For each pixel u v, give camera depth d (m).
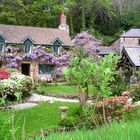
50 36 50.75
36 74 47.69
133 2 85.19
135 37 66.00
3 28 48.12
